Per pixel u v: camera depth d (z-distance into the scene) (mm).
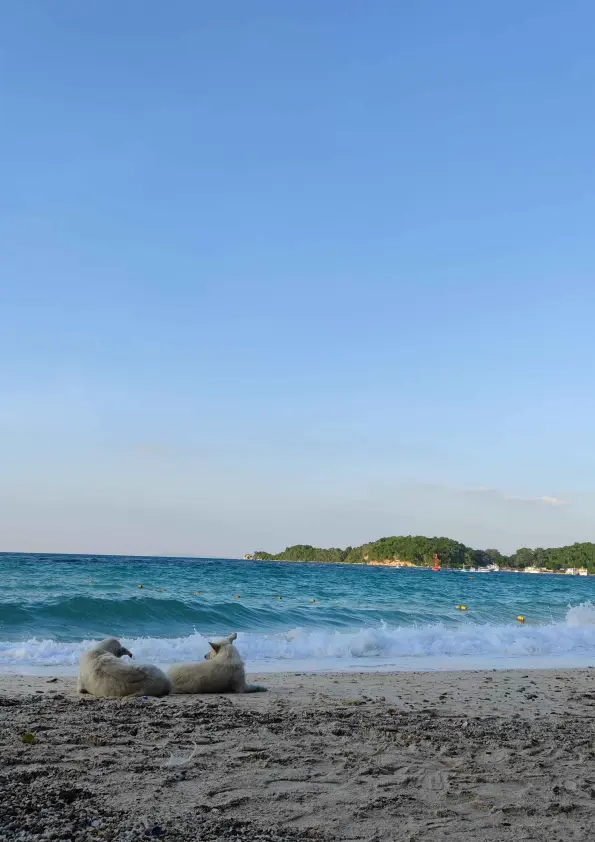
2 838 3686
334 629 19656
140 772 5152
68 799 4465
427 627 19672
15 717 6844
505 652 16734
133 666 8836
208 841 3898
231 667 9430
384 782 5195
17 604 17266
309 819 4387
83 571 43969
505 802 4852
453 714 8062
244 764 5484
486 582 62125
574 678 12227
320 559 192875
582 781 5383
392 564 174750
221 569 59094
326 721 7242
